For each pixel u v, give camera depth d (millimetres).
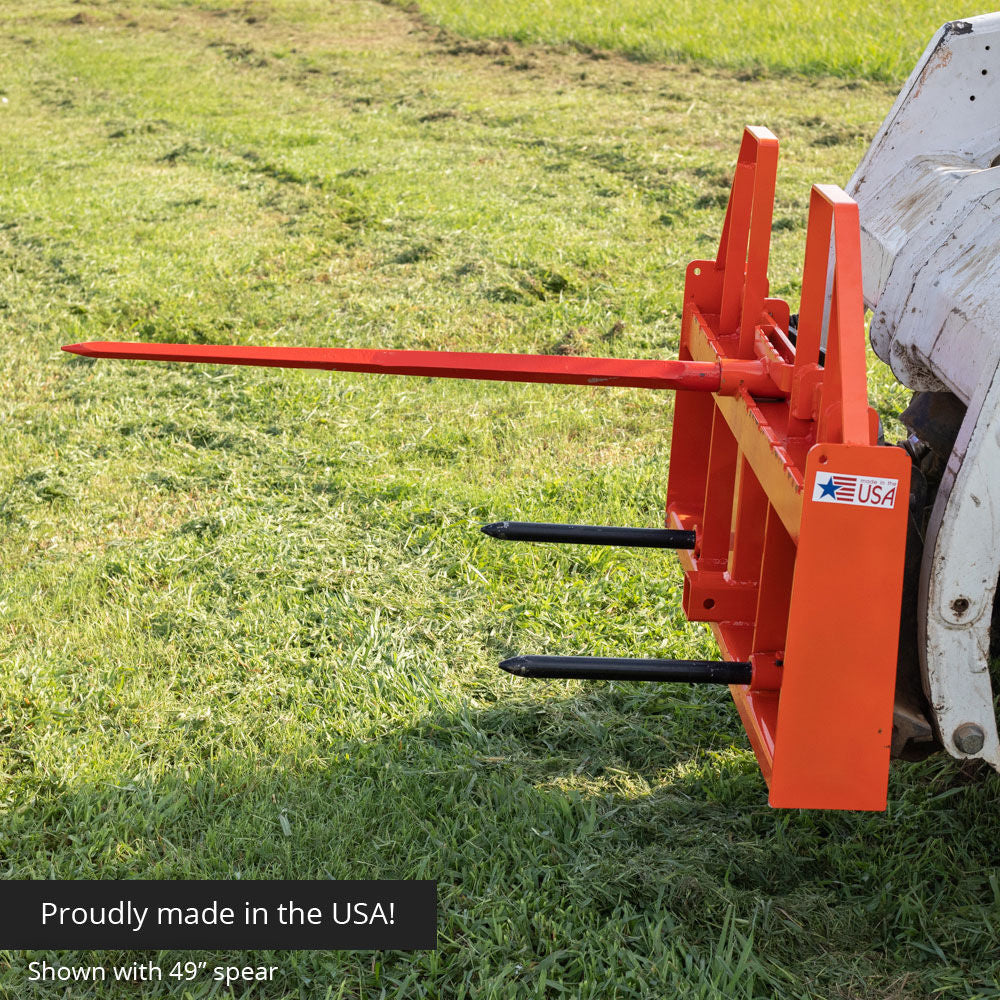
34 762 3176
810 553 2033
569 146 10102
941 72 3383
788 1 14414
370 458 5000
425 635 3740
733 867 2723
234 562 4160
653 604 3865
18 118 12781
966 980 2406
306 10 18156
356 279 7359
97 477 4922
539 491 4590
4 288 7430
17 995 2475
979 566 2154
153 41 16797
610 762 3154
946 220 2971
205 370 6016
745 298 2814
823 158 9188
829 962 2473
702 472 3479
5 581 4156
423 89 12820
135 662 3621
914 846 2781
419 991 2422
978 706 2264
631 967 2432
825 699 2115
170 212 9000
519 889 2688
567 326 6391
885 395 5254
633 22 14820
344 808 2939
